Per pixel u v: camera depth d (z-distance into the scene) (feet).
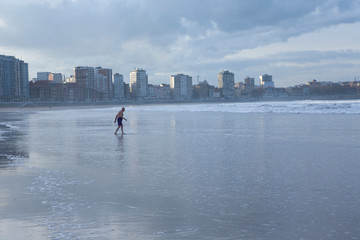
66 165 40.60
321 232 18.47
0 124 135.13
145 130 94.53
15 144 63.93
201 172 35.45
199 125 109.81
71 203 24.61
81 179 32.65
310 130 84.23
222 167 38.09
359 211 21.85
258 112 208.54
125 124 123.65
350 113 166.20
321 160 41.60
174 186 29.50
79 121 149.89
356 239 17.49
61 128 107.96
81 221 20.80
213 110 255.09
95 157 46.75
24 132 93.35
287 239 17.66
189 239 17.95
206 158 44.62
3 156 48.32
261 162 40.93
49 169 38.06
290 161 41.24
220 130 89.71
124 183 30.83
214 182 30.78
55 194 27.09
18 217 21.58
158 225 20.08
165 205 24.00
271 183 30.01
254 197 25.66
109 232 19.02
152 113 241.76
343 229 18.84
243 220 20.68
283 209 22.62
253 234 18.44
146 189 28.53
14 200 25.39
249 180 31.37
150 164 40.68
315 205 23.30
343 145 55.83
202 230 19.19
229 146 56.90
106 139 71.72
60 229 19.47
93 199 25.64
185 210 22.82
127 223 20.42
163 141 66.28
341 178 31.45
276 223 20.03
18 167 39.42
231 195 26.32
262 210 22.53
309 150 50.70
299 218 20.79
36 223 20.47
